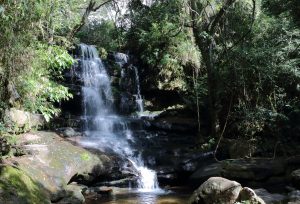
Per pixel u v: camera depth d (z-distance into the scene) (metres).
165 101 15.05
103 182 9.28
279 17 11.42
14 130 7.91
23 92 7.81
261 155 11.16
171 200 8.32
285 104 11.62
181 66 14.78
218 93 12.07
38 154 8.00
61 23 8.78
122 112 14.17
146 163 10.45
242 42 11.64
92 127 11.94
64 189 7.49
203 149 11.55
